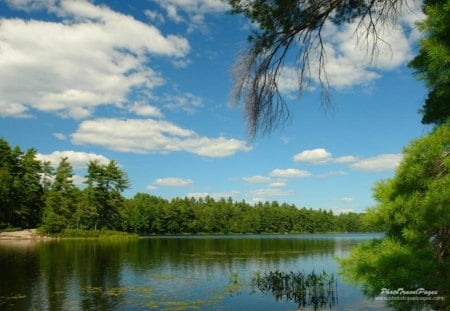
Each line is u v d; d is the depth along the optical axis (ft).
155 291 79.51
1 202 244.83
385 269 16.34
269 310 65.31
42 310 63.00
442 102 20.43
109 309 64.23
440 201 15.52
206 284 87.92
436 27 16.47
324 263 128.26
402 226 17.48
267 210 527.81
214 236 380.17
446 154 16.28
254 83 20.72
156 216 387.55
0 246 183.52
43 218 255.70
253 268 115.75
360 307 65.98
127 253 160.97
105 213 304.91
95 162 295.48
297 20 20.98
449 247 16.89
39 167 279.08
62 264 119.65
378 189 17.75
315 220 581.12
